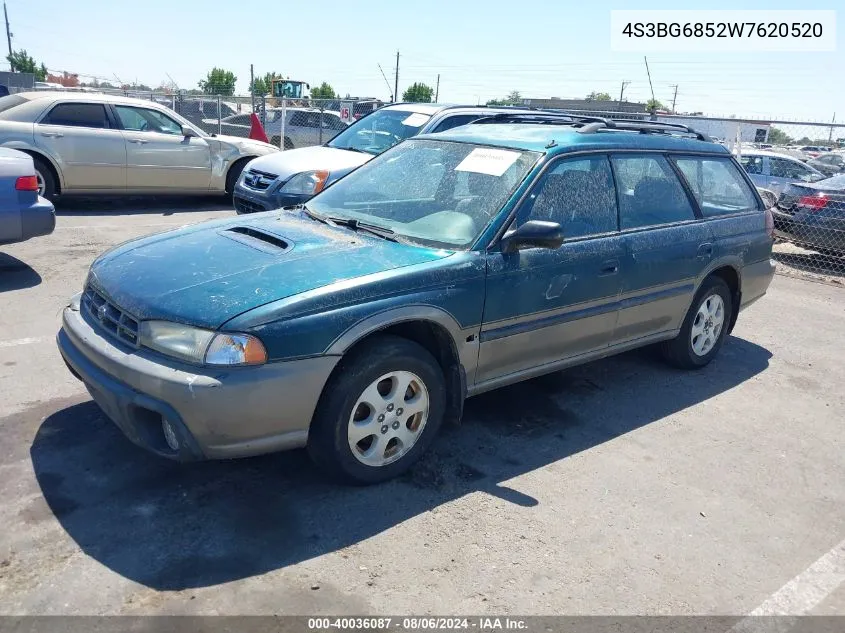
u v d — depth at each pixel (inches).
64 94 412.8
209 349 120.9
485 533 132.5
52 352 199.5
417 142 194.5
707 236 209.5
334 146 367.6
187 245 151.6
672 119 545.0
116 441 153.6
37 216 262.1
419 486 146.4
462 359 151.7
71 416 163.3
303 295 127.6
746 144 592.7
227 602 109.3
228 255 143.8
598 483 154.1
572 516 140.8
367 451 142.1
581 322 175.9
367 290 134.0
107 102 421.4
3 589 108.8
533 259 159.9
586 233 175.2
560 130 188.2
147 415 128.4
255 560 119.6
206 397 119.0
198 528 126.8
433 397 147.9
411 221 163.8
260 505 135.0
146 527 126.0
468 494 145.0
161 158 437.4
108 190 425.7
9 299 243.0
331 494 140.3
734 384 219.8
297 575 116.7
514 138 180.5
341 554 123.0
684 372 225.6
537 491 148.6
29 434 154.3
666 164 203.9
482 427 176.1
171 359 123.0
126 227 385.4
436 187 172.1
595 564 126.8
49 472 140.5
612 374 219.1
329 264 139.4
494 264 152.6
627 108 1021.2
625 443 174.1
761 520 145.6
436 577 119.4
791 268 408.2
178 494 136.4
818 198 408.5
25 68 2225.6
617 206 184.9
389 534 129.5
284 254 143.5
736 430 186.9
